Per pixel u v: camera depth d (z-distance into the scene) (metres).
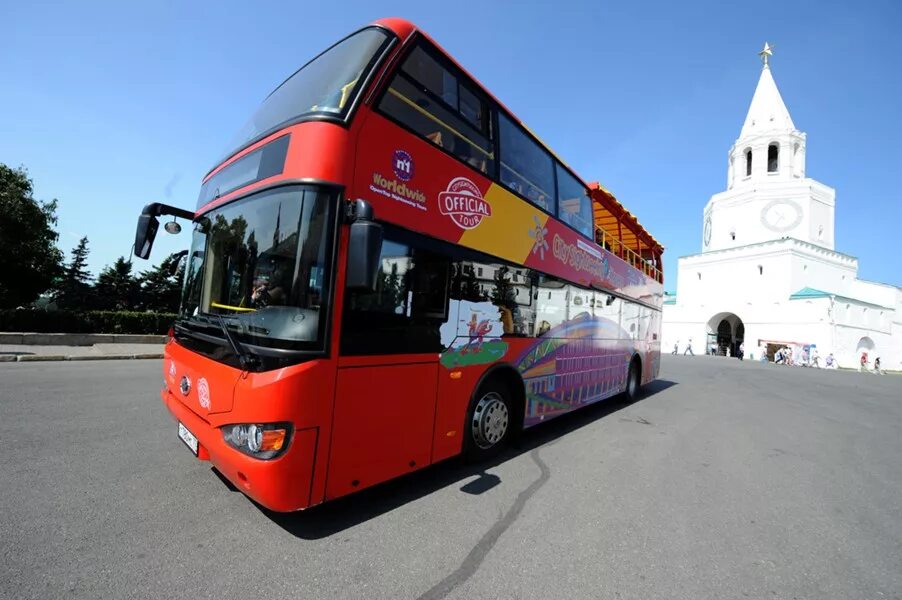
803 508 4.30
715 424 8.09
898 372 37.62
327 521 3.44
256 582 2.63
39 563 2.70
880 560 3.36
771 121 45.38
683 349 48.12
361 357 3.30
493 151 4.93
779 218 43.28
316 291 3.02
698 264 47.38
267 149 3.47
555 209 6.34
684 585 2.89
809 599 2.82
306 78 4.11
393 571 2.84
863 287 44.38
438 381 4.08
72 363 11.05
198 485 3.92
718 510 4.14
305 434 2.93
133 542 2.98
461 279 4.36
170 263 4.68
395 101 3.70
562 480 4.66
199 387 3.52
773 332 40.22
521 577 2.87
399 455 3.66
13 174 15.55
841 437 7.65
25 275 16.41
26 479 3.90
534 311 5.69
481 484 4.39
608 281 8.34
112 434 5.27
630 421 7.93
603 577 2.93
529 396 5.59
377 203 3.43
